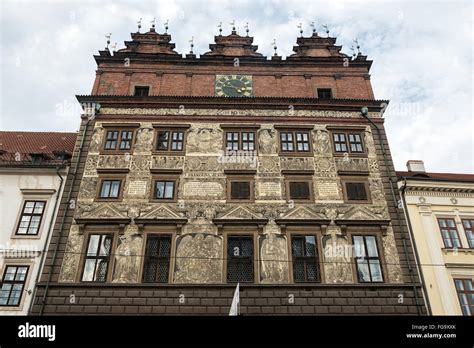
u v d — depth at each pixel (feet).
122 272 71.10
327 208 77.51
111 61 96.07
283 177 80.64
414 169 93.97
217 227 75.05
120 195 78.13
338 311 67.77
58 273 70.69
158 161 82.07
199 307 67.72
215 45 100.83
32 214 76.64
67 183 79.36
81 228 74.49
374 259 73.26
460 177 94.22
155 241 74.08
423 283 71.15
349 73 95.86
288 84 94.38
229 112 88.43
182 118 87.30
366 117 87.86
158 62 96.37
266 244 73.77
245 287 69.46
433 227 76.89
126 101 88.58
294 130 86.43
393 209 78.02
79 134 84.89
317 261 72.69
